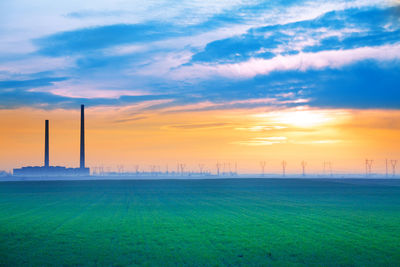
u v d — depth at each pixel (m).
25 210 55.62
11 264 23.48
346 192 101.75
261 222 41.69
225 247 28.16
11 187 133.12
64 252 26.59
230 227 37.91
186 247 28.14
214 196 87.06
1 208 58.84
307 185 144.12
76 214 50.06
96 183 167.75
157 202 70.56
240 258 24.88
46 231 35.56
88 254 25.95
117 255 25.66
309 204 65.50
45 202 70.88
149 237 32.22
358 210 54.94
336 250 27.12
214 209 56.78
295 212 52.22
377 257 25.12
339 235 33.19
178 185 147.12
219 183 165.25
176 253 26.20
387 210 55.03
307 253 26.22
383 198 80.12
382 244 29.19
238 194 94.06
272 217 46.31
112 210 55.53
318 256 25.41
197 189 118.38
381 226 38.56
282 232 34.75
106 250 27.17
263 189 117.62
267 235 33.12
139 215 48.81
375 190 111.00
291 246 28.47
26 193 99.62
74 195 91.69
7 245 29.08
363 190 110.94
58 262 23.94
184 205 63.91
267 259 24.62
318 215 48.50
